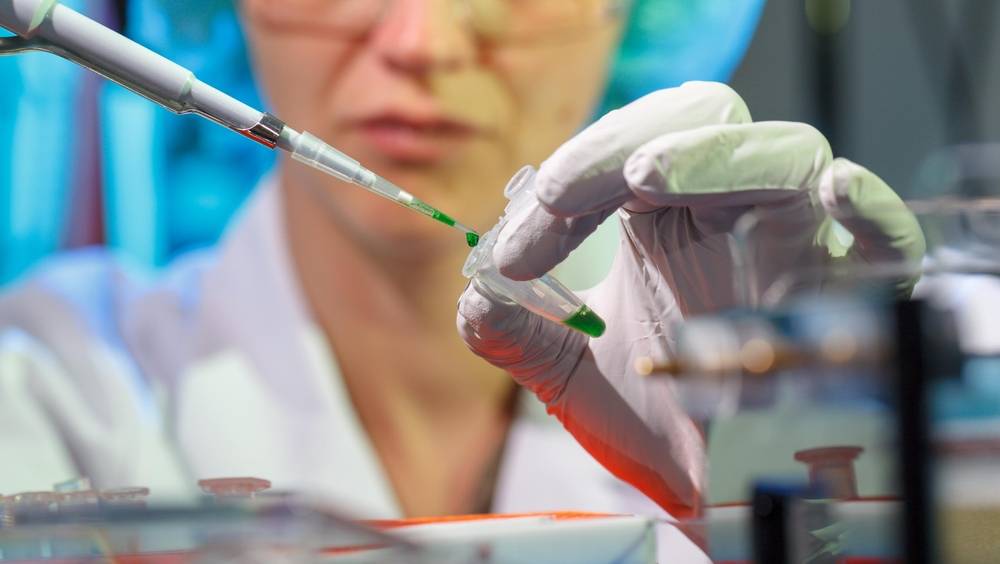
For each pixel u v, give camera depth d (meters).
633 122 0.65
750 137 0.63
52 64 1.30
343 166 0.64
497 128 1.32
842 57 1.45
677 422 0.70
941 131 1.50
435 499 1.33
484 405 1.34
